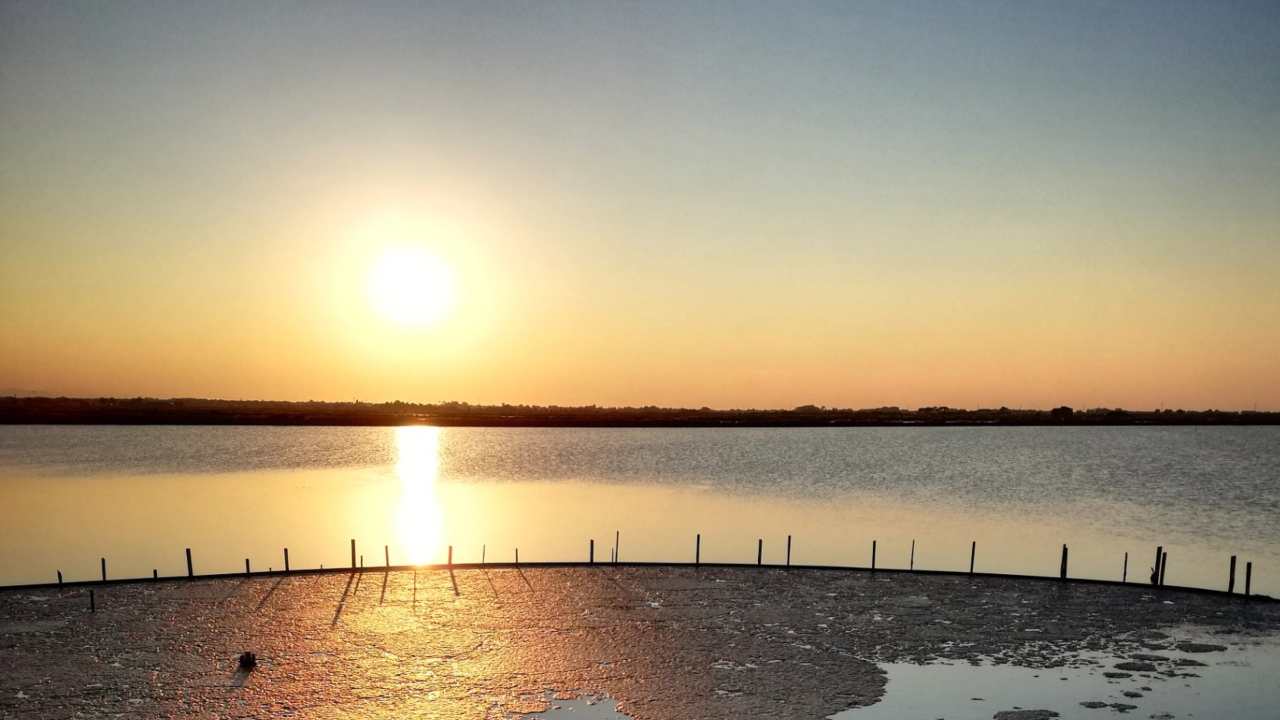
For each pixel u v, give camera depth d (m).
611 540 72.06
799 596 44.97
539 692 30.88
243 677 32.03
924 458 187.25
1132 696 30.98
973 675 33.03
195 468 147.50
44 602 42.62
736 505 96.31
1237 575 57.91
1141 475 141.25
